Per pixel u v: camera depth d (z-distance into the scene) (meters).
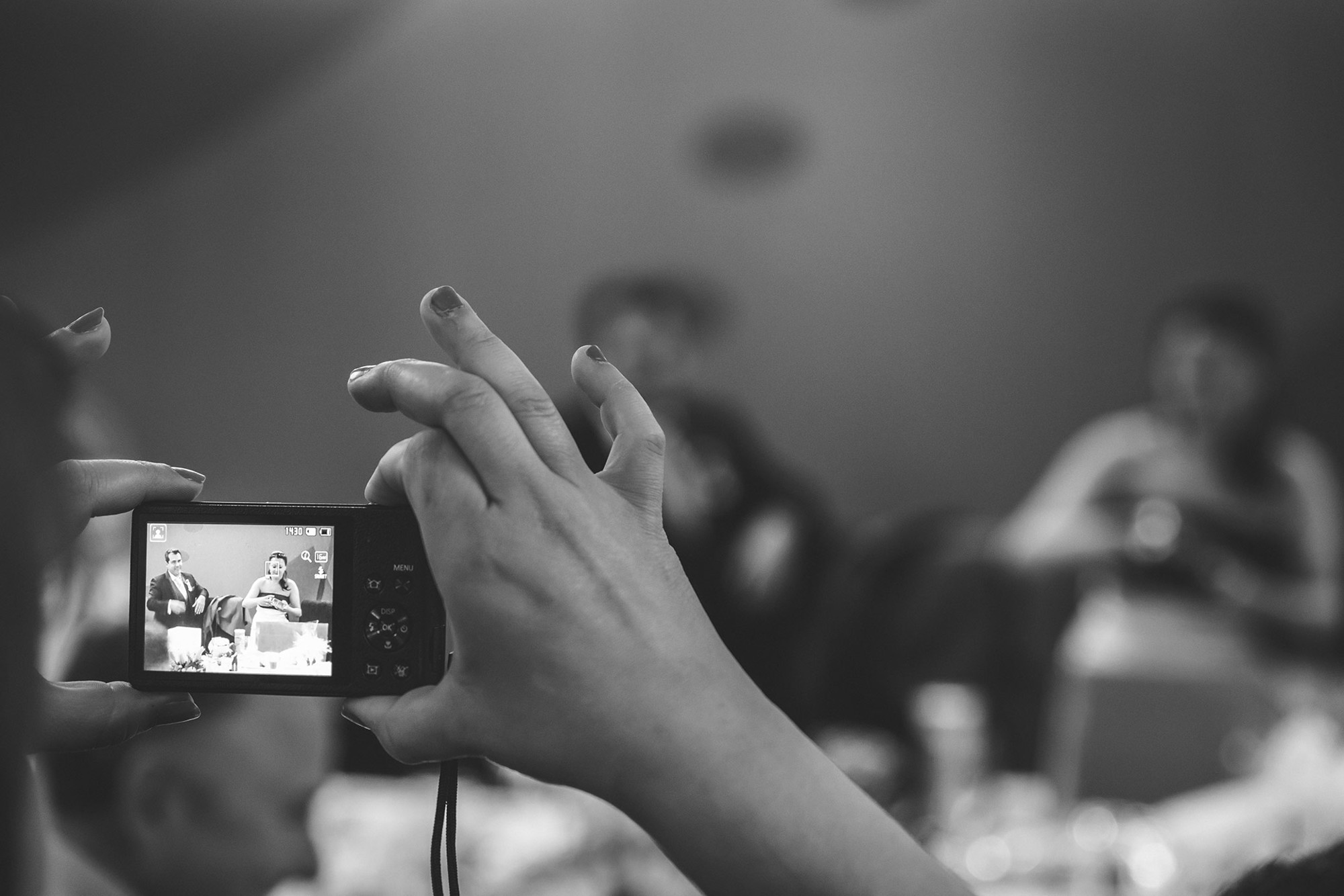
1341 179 5.45
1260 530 3.37
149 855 1.19
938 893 0.53
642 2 5.84
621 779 0.54
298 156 5.87
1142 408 5.61
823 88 5.79
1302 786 2.12
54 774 1.15
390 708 0.59
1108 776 2.82
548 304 5.90
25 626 0.38
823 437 5.79
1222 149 5.55
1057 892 1.95
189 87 5.82
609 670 0.53
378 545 0.66
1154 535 3.15
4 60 5.77
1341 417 5.35
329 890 1.73
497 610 0.53
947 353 5.75
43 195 5.80
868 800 0.55
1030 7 5.66
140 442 5.80
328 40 5.84
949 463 5.73
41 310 5.80
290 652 0.65
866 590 3.08
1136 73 5.60
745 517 3.08
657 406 3.22
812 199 5.81
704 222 5.86
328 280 5.88
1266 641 3.20
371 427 5.83
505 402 0.55
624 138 5.87
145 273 5.84
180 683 0.65
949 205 5.74
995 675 3.16
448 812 0.62
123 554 1.10
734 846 0.53
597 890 1.78
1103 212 5.64
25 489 0.39
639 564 0.55
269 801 1.25
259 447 5.84
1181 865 1.96
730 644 2.96
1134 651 3.03
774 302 5.82
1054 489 5.50
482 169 5.90
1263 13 5.47
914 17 5.72
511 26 5.87
